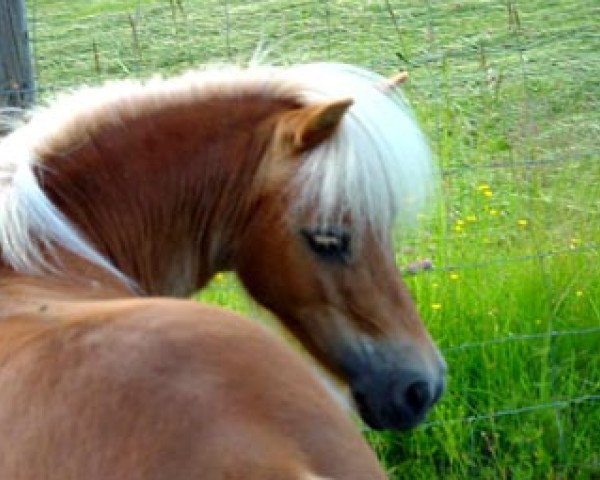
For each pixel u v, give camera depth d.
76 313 3.82
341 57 16.83
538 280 8.41
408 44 17.31
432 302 8.27
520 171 10.98
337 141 4.87
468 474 7.62
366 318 5.05
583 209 9.55
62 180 5.00
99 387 3.38
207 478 3.16
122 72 17.56
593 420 7.87
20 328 3.76
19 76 7.59
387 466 7.62
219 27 19.67
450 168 9.79
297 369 3.59
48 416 3.36
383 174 4.87
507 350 8.04
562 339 8.21
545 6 18.52
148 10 21.48
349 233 4.93
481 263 8.53
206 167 5.14
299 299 5.07
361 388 5.12
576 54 16.11
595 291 8.50
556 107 14.23
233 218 5.16
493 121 13.42
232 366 3.47
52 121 5.12
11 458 3.34
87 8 22.31
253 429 3.28
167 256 5.20
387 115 4.99
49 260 4.53
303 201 4.92
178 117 5.20
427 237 8.73
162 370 3.42
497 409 7.86
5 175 4.73
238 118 5.19
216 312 3.76
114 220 5.07
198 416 3.29
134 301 3.92
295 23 19.28
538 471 7.62
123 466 3.22
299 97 5.24
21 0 7.57
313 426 3.38
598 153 11.59
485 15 18.42
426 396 5.14
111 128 5.14
